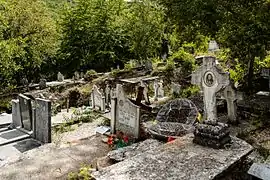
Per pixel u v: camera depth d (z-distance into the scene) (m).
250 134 10.06
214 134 7.27
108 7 36.94
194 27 15.00
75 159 9.57
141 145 9.34
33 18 27.75
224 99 12.27
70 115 16.44
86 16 36.03
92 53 35.88
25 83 26.66
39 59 30.36
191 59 23.53
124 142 10.57
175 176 6.15
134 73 24.97
